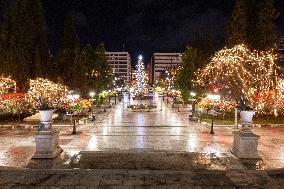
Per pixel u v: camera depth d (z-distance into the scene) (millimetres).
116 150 18625
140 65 83250
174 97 65625
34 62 35688
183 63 46719
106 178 10500
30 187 9727
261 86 31391
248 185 9992
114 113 43406
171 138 22812
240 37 35625
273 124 28719
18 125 27078
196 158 15094
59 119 31828
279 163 15211
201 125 30188
